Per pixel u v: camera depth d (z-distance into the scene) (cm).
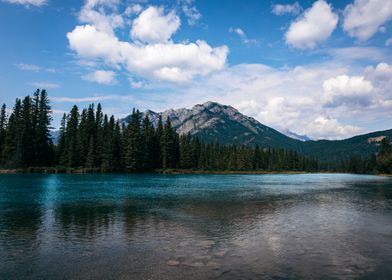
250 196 4281
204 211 2903
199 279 1228
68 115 11838
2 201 3456
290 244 1758
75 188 5038
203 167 15988
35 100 10969
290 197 4206
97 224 2284
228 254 1561
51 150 10912
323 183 8094
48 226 2205
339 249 1662
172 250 1628
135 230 2095
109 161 11075
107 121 13200
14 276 1266
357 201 3816
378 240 1862
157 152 13300
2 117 11344
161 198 3922
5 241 1800
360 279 1245
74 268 1356
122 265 1394
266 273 1296
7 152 9838
